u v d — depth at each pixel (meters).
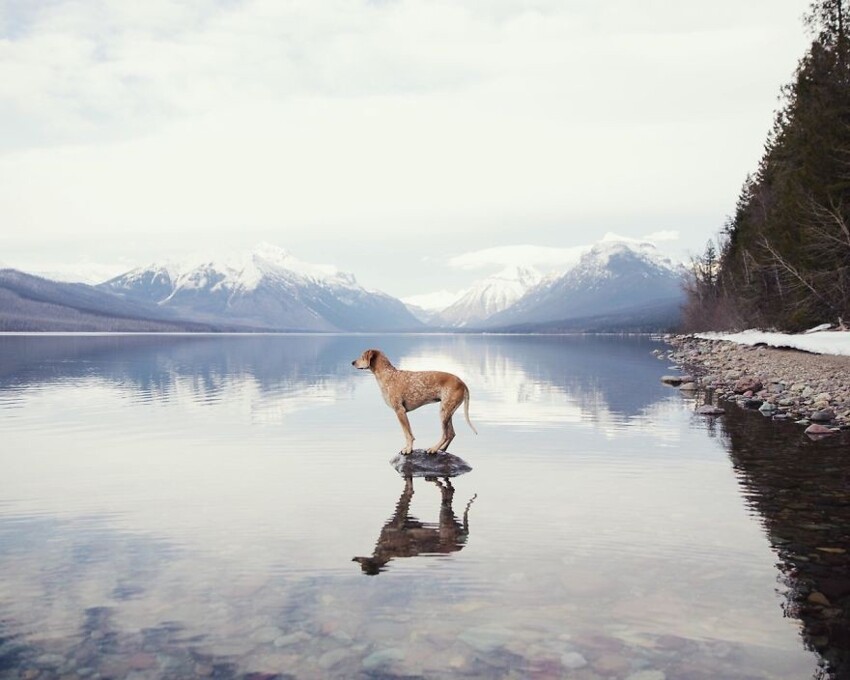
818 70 17.12
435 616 2.65
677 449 5.75
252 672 2.22
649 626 2.54
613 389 11.09
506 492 4.46
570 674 2.19
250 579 3.07
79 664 2.28
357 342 58.16
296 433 6.89
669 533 3.60
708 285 43.41
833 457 5.29
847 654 2.31
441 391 5.43
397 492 4.50
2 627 2.57
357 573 3.13
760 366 13.26
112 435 6.77
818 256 16.98
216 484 4.73
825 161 16.34
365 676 2.19
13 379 13.77
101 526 3.79
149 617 2.65
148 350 31.75
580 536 3.57
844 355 13.46
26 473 5.07
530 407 8.79
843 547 3.38
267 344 48.00
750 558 3.25
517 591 2.90
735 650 2.35
